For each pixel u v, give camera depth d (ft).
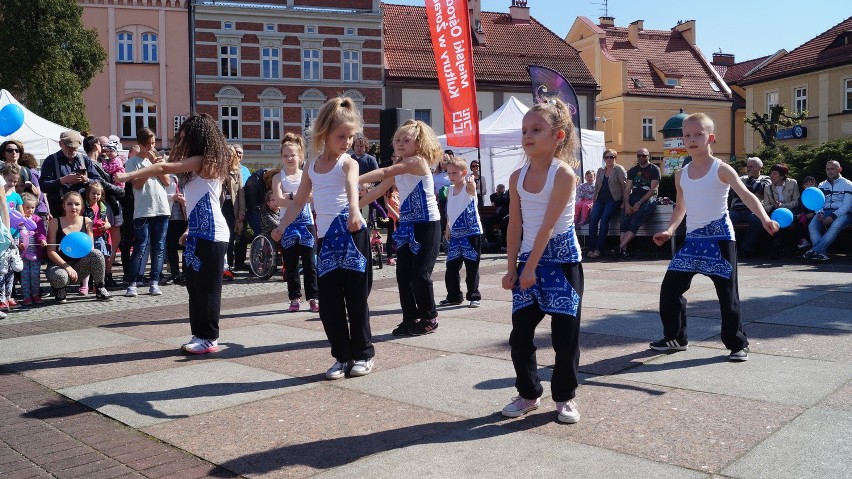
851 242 39.01
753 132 129.90
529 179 11.78
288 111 114.52
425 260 19.34
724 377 14.19
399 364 16.22
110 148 34.45
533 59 129.80
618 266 37.22
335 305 15.20
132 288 29.60
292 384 14.83
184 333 20.84
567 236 11.75
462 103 36.68
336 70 116.16
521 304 12.00
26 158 33.55
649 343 17.53
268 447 11.23
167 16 110.42
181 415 12.98
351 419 12.44
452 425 11.93
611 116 138.82
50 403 13.97
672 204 42.98
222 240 18.04
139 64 109.70
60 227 27.94
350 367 15.38
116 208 32.45
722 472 9.56
